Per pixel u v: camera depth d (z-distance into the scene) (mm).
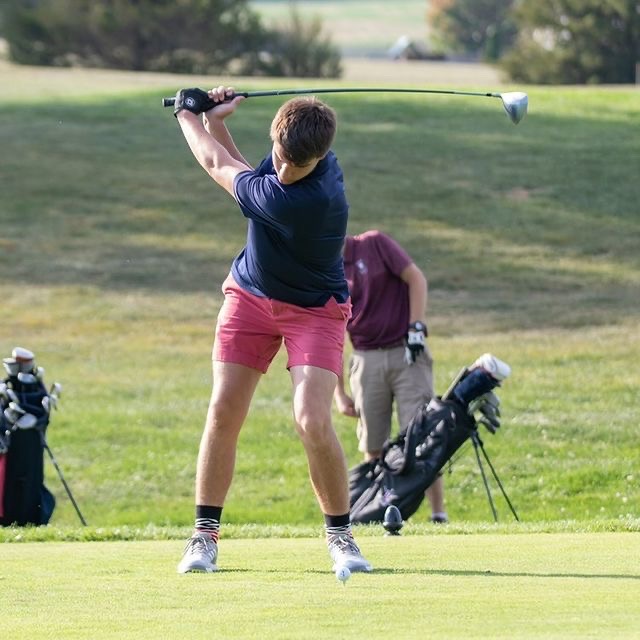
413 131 87188
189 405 44438
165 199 74688
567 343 50531
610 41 144500
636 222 69312
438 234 67688
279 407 44125
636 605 12078
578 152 81312
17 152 83250
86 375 48156
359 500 26719
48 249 66125
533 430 39719
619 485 34906
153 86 109062
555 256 64562
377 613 11805
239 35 143500
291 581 14148
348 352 49656
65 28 143000
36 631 11242
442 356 48938
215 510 15625
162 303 58562
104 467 38188
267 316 15352
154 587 13867
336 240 15078
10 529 23359
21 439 27906
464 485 35469
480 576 14242
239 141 82812
